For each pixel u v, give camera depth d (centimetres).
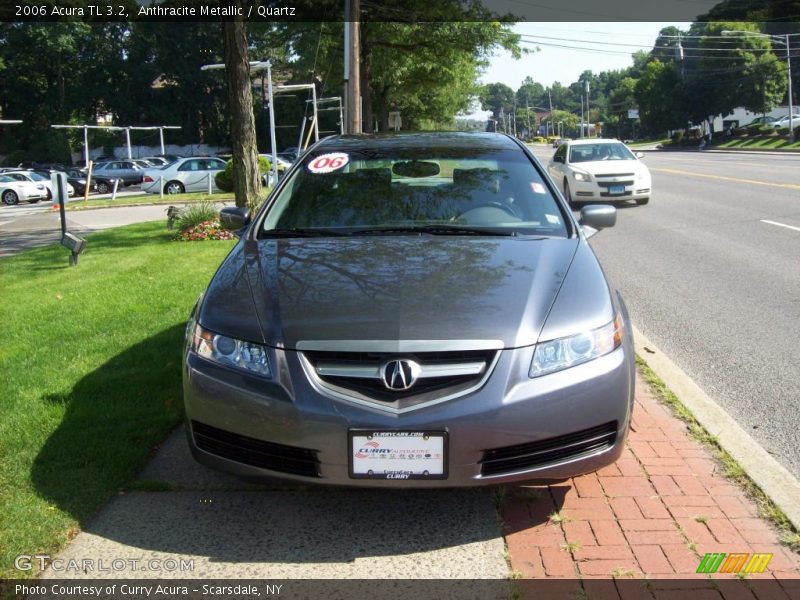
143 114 6291
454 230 399
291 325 303
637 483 351
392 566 292
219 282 353
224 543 308
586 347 304
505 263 347
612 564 289
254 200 1224
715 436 396
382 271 339
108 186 3519
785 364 532
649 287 791
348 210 424
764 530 311
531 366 292
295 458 297
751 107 6638
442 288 321
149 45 6119
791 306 688
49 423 419
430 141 494
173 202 2472
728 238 1096
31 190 3155
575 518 323
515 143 502
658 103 7319
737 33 6550
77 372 507
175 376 497
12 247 1380
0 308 713
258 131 6181
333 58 2883
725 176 2289
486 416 283
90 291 782
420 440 283
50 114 5981
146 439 401
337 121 5828
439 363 290
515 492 346
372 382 289
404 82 3275
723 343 585
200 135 6550
